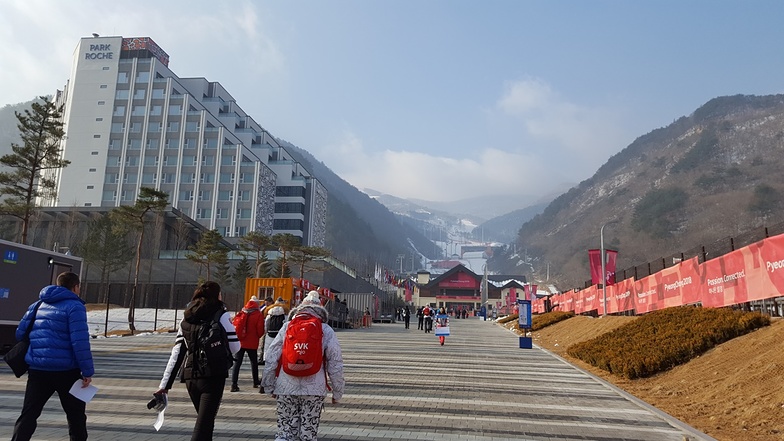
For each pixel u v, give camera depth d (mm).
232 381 10203
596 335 22984
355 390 10750
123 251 55156
